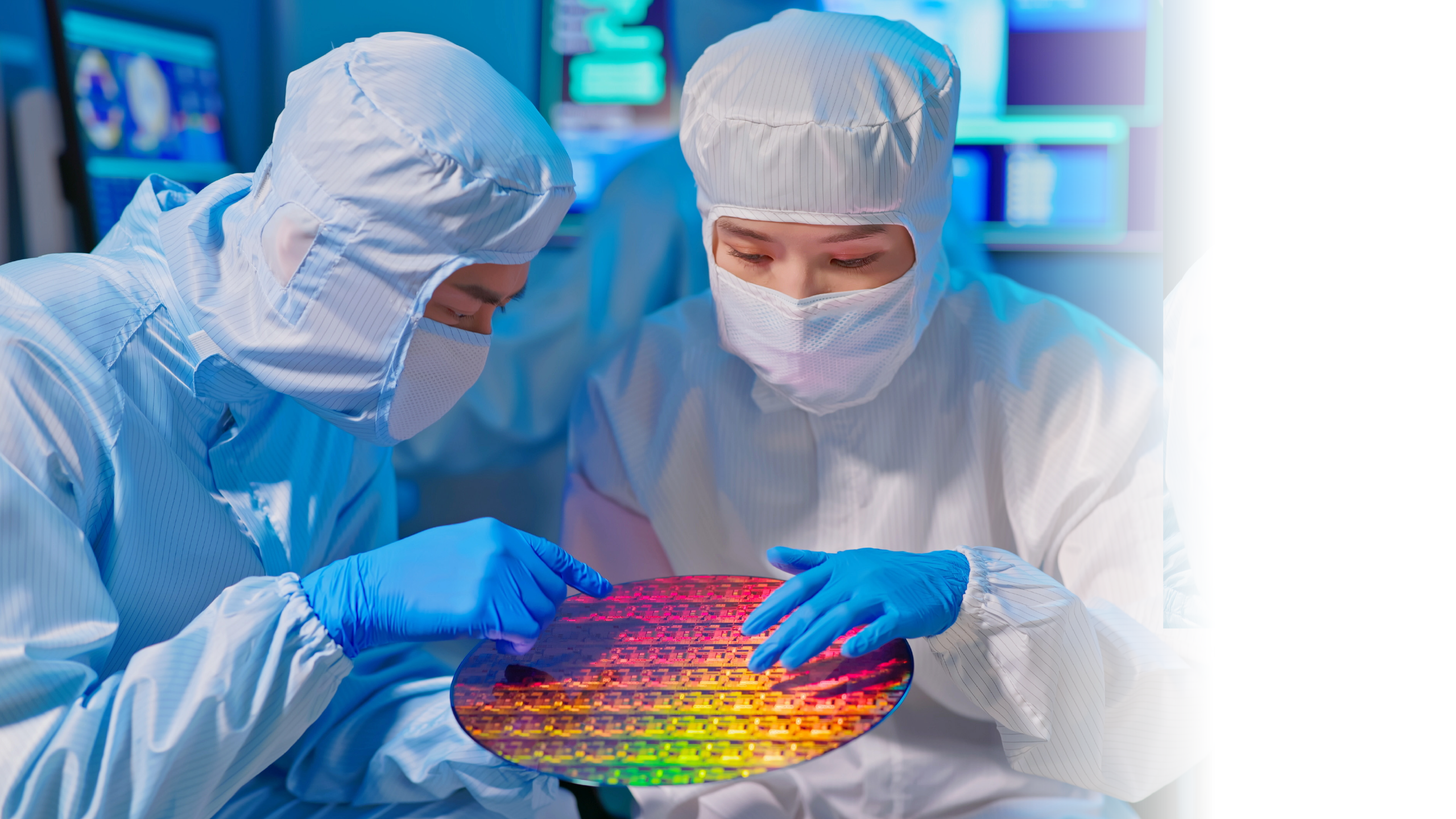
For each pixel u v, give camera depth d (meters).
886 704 0.86
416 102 0.89
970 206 1.89
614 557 1.32
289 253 0.92
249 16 1.95
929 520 1.22
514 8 1.86
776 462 1.25
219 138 2.02
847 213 1.01
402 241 0.90
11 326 0.87
